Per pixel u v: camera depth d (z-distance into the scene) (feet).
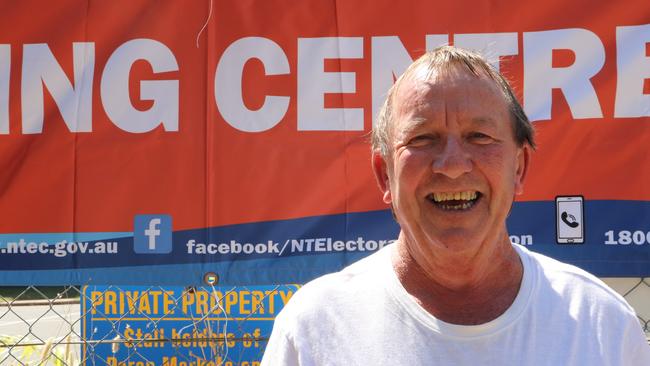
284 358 6.07
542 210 10.09
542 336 5.71
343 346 5.93
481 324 5.74
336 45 10.39
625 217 10.02
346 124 10.36
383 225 10.25
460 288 5.94
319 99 10.39
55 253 10.45
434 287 5.98
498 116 5.77
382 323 5.92
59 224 10.46
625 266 9.98
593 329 5.74
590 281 6.00
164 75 10.51
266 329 11.21
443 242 5.71
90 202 10.46
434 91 5.73
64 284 10.39
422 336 5.79
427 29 10.32
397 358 5.78
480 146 5.73
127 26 10.57
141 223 10.41
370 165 10.29
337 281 6.27
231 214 10.36
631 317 5.91
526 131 6.05
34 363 11.10
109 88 10.53
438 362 5.70
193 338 10.78
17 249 10.44
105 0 10.61
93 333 11.33
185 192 10.41
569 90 10.13
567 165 10.09
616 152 10.05
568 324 5.75
